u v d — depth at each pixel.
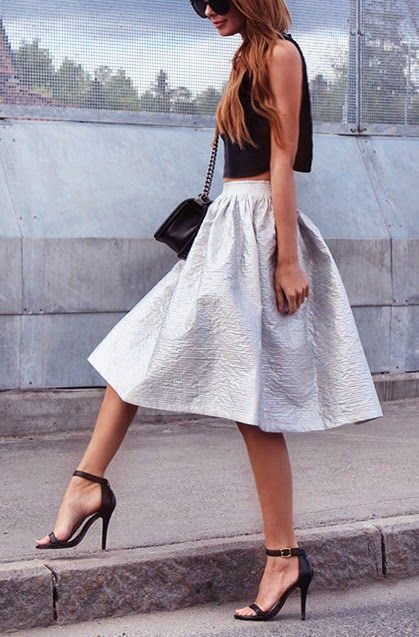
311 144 4.07
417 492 5.27
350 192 8.04
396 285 7.96
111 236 7.06
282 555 4.05
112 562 4.11
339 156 8.15
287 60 3.90
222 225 4.01
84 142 7.36
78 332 6.98
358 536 4.55
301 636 3.90
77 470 4.21
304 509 4.93
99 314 7.03
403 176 8.32
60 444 6.48
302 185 7.88
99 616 4.08
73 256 6.95
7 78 7.23
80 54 7.42
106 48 7.49
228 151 4.06
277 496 4.03
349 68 8.28
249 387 3.87
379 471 5.71
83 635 3.91
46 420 6.76
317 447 6.36
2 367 6.79
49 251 6.88
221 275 3.92
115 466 5.82
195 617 4.11
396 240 7.96
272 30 3.95
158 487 5.35
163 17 7.64
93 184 7.22
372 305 7.87
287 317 4.00
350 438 6.63
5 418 6.66
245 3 3.92
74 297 6.95
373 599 4.38
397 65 8.44
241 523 4.69
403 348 8.00
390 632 3.96
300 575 4.04
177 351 3.94
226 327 3.90
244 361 3.88
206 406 3.94
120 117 7.55
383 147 8.37
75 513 4.19
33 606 3.97
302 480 5.51
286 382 3.98
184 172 7.55
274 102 3.90
